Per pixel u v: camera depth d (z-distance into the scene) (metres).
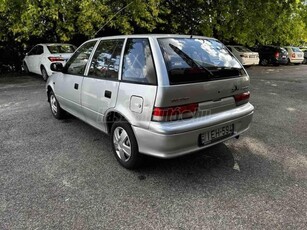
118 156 3.42
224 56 3.48
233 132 3.37
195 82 2.89
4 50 12.85
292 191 2.87
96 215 2.50
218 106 3.15
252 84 9.90
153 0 8.76
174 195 2.80
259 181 3.06
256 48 19.16
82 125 4.95
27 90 8.32
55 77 4.98
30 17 9.34
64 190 2.89
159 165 3.43
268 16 11.95
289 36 18.00
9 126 4.93
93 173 3.25
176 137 2.76
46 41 12.60
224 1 11.04
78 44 12.43
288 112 5.92
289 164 3.47
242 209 2.58
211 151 3.85
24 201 2.70
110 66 3.45
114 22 9.03
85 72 3.98
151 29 9.62
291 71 14.98
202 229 2.32
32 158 3.64
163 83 2.71
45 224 2.38
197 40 3.40
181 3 10.90
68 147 3.99
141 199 2.74
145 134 2.88
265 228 2.33
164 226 2.36
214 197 2.77
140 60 3.02
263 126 4.93
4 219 2.44
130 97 3.02
